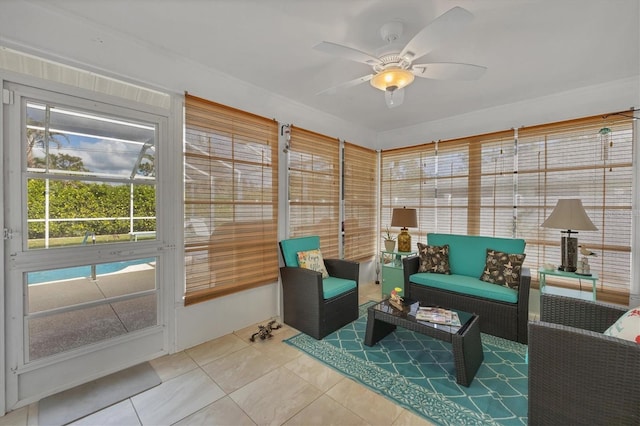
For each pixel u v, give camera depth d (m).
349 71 2.70
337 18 1.93
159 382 2.04
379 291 4.23
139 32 2.10
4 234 1.75
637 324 1.37
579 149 3.03
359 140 4.44
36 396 1.86
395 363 2.28
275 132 3.22
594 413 1.32
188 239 2.54
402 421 1.68
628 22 1.94
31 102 1.83
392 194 4.62
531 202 3.32
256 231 3.05
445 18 1.45
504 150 3.50
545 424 1.45
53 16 1.85
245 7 1.83
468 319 2.26
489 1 1.75
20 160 1.80
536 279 3.26
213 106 2.65
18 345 1.80
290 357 2.38
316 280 2.70
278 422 1.68
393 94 2.24
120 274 2.22
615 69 2.62
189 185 2.54
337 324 2.90
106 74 2.08
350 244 4.30
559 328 1.41
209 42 2.23
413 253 4.02
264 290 3.17
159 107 2.37
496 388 1.96
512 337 2.62
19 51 1.76
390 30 1.98
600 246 2.92
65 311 1.99
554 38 2.13
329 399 1.87
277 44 2.25
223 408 1.79
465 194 3.83
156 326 2.38
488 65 2.54
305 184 3.60
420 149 4.25
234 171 2.85
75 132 2.01
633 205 2.76
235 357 2.38
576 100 3.06
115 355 2.18
